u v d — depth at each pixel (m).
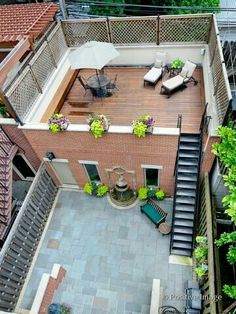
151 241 11.84
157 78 13.19
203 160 10.80
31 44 10.99
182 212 11.36
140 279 10.88
